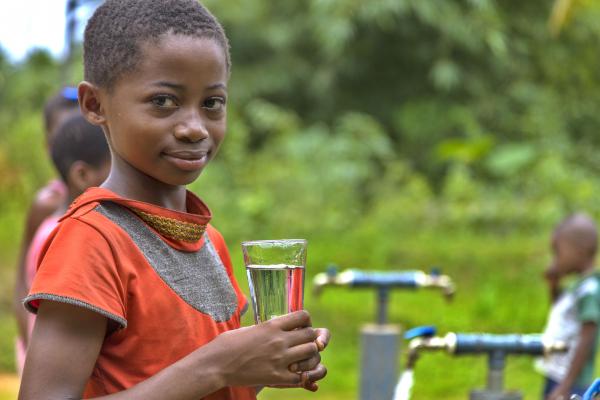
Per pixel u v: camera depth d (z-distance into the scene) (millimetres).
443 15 17297
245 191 14188
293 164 14547
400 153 17344
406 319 9289
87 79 2021
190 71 1906
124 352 1873
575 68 18344
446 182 15555
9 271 10656
